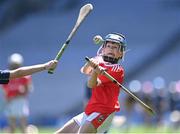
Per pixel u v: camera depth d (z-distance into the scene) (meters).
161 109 65.56
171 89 72.50
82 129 23.81
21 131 48.97
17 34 111.50
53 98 95.94
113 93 23.94
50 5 116.31
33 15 114.62
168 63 97.75
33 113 94.06
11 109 48.38
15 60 46.38
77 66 100.50
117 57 24.39
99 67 23.14
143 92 62.72
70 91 96.38
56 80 97.81
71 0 116.44
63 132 24.34
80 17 22.69
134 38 105.44
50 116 92.75
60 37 109.62
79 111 92.88
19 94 48.12
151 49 101.44
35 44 109.31
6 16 114.50
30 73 19.70
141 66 97.94
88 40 105.88
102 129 24.06
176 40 102.69
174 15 108.31
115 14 110.69
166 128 64.62
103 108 23.73
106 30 107.94
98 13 111.12
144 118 66.62
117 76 24.14
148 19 108.56
